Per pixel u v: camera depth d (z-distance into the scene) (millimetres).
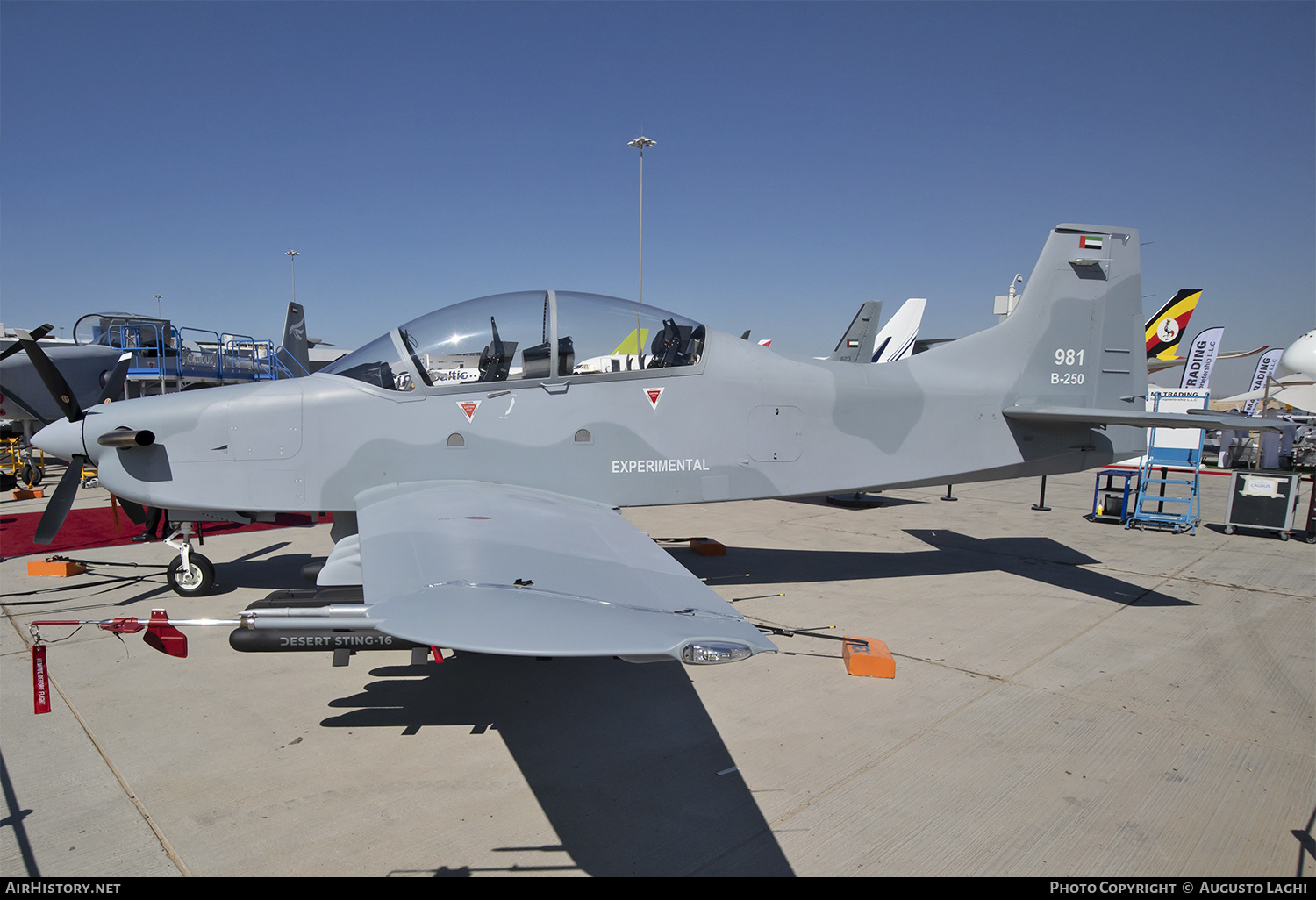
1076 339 6086
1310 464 18281
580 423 5102
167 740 3391
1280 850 2621
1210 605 5758
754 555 7543
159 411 5062
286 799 2906
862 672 4258
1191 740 3465
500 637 2369
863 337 19188
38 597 5676
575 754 3322
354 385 5008
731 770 3172
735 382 5352
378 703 3855
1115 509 9820
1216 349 23922
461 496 4422
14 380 14664
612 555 3436
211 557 7137
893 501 11992
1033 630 5121
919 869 2494
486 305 5109
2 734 3422
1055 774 3146
